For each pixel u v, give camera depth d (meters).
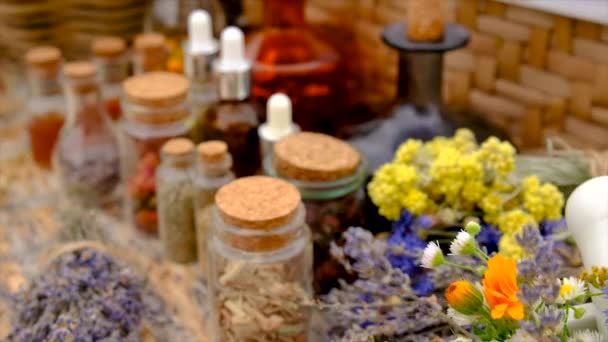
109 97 0.68
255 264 0.47
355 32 0.70
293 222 0.47
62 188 0.64
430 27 0.54
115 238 0.60
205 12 0.66
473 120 0.56
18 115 0.74
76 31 0.73
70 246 0.53
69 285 0.50
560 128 0.59
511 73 0.60
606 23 0.53
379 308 0.48
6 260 0.58
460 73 0.63
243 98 0.58
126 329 0.50
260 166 0.59
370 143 0.54
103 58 0.67
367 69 0.70
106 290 0.51
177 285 0.57
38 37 0.72
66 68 0.63
